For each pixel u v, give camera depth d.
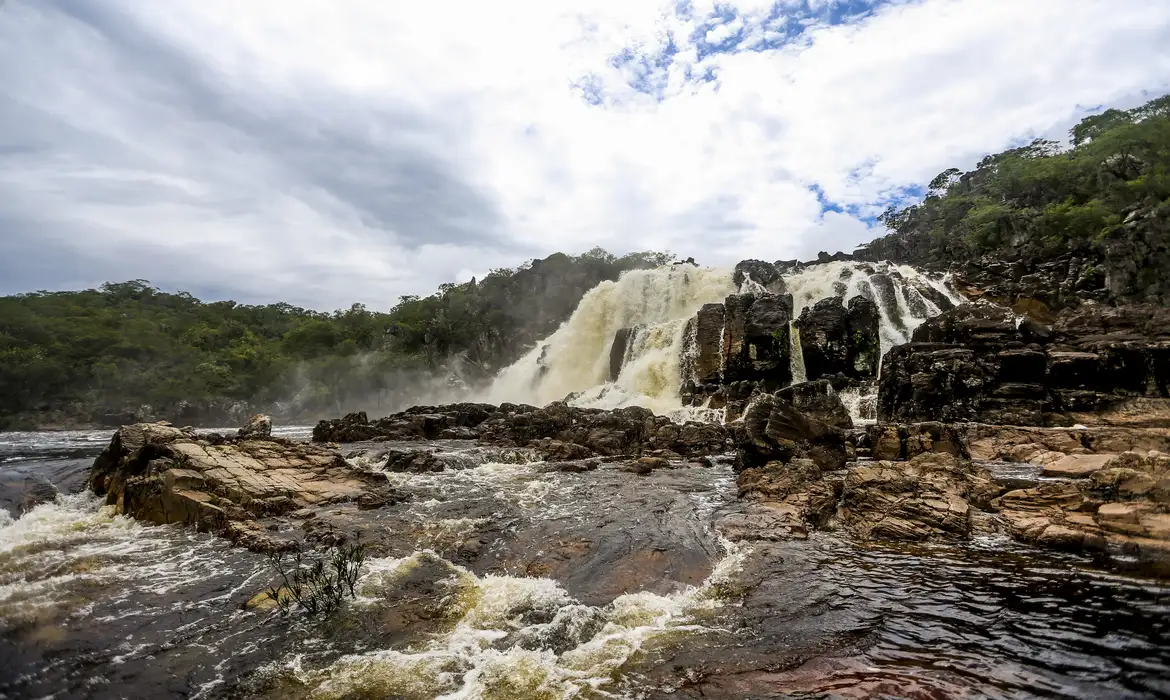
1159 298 36.91
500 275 105.38
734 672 6.65
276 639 7.61
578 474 20.61
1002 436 21.67
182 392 71.25
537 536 12.40
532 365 66.38
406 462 21.28
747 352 39.84
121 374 71.88
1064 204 49.94
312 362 86.88
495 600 8.94
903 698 5.94
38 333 71.81
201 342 91.94
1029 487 13.68
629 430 27.75
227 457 16.00
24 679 6.55
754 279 56.66
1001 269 47.50
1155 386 25.53
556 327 88.00
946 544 11.48
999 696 5.93
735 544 11.84
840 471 18.05
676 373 45.34
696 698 6.12
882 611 8.27
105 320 84.69
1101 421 24.56
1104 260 40.06
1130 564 9.98
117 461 17.11
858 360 38.53
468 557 11.08
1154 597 8.49
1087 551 10.73
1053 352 27.98
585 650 7.30
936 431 18.78
